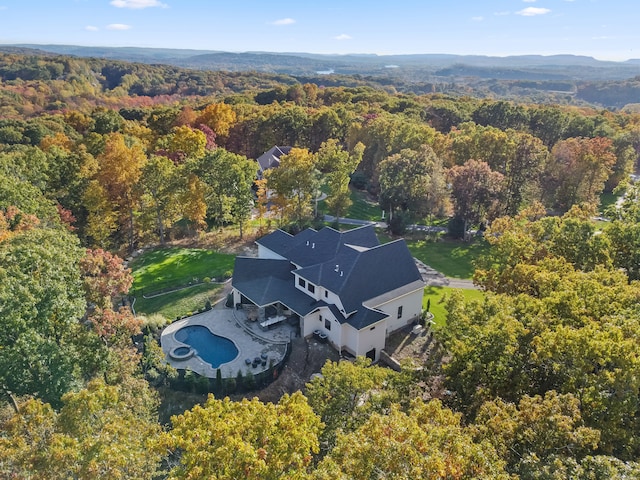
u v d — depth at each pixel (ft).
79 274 114.42
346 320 141.38
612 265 135.54
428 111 480.23
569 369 76.28
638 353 71.67
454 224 255.29
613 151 333.83
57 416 66.49
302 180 246.06
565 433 59.93
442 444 55.77
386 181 269.44
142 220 228.22
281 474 54.85
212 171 237.25
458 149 305.32
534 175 271.69
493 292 137.18
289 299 155.94
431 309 177.27
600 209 304.71
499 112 435.12
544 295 111.45
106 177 223.30
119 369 106.83
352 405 84.69
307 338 151.33
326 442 77.05
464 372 86.33
